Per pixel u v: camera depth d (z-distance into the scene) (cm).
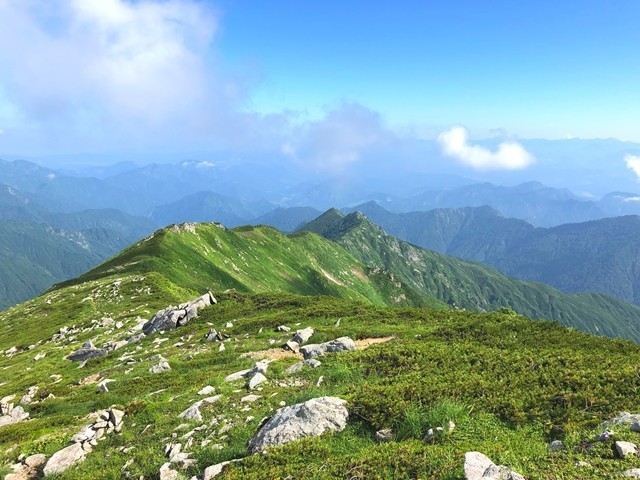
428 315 4056
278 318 4500
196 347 3941
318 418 1407
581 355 2002
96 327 6284
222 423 1606
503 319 3600
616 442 1027
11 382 4394
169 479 1289
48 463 1630
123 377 3228
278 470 1146
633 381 1485
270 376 2209
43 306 9188
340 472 1099
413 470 1061
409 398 1523
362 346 2928
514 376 1698
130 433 1778
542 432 1253
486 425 1320
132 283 8800
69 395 3119
